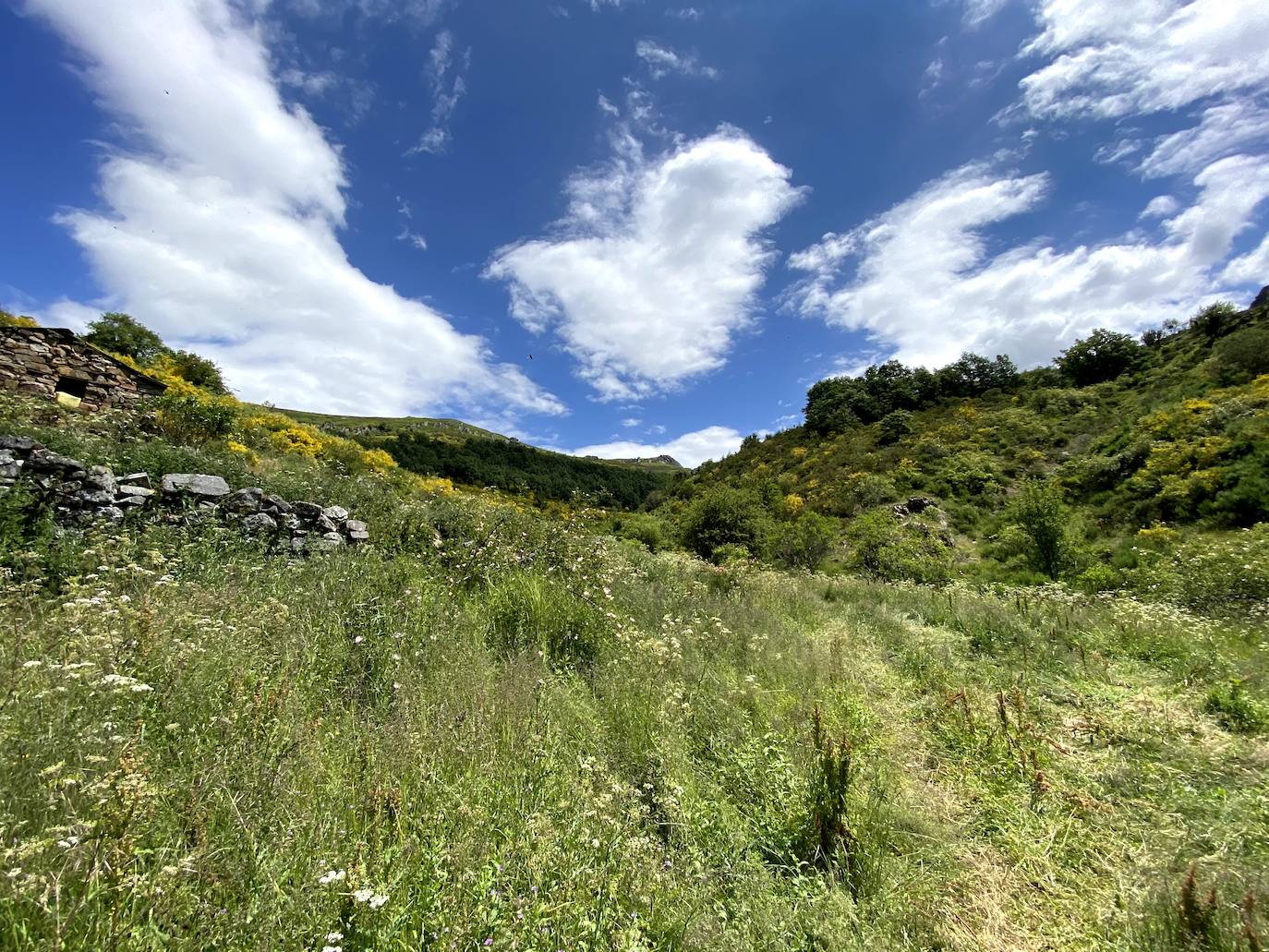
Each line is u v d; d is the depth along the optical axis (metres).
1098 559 15.74
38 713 2.27
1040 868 2.79
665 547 20.45
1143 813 3.20
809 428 49.88
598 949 1.82
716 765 3.41
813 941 2.20
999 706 4.14
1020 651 6.45
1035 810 3.26
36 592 3.97
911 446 35.62
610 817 2.46
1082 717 4.57
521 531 7.54
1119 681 5.61
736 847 2.67
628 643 4.95
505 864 2.04
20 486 4.82
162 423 10.94
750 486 39.03
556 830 2.29
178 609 3.67
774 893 2.41
